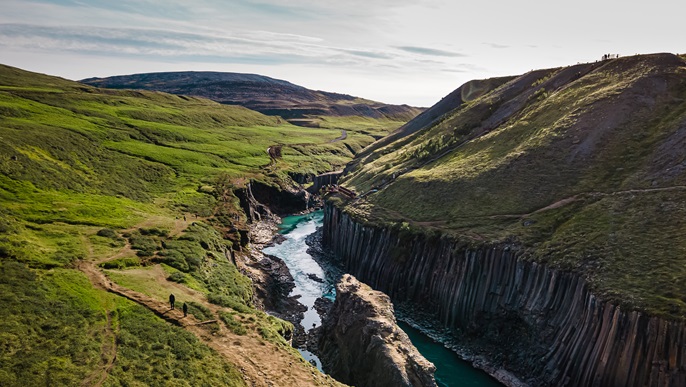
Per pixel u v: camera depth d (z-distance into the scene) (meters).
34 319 38.69
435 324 71.12
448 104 192.25
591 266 55.28
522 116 113.00
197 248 70.81
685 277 48.31
